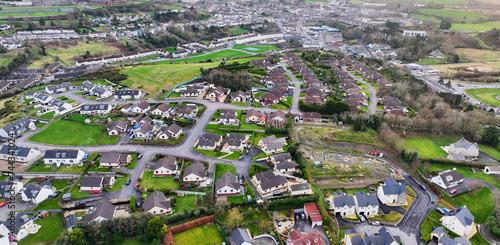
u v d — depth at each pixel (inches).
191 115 7298.2
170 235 4023.1
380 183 5329.7
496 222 4466.0
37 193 4670.3
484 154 6318.9
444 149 6441.9
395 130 7101.4
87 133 6569.9
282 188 4997.5
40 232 4128.9
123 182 5073.8
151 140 6279.5
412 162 5846.5
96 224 3998.5
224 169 5442.9
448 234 4328.3
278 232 4210.1
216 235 4143.7
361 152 6225.4
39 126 6796.3
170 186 4960.6
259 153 5959.6
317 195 4803.2
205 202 4613.7
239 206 4576.8
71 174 5255.9
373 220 4606.3
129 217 4124.0
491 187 5344.5
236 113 7337.6
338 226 4439.0
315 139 6565.0
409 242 4220.0
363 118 7190.0
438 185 5319.9
